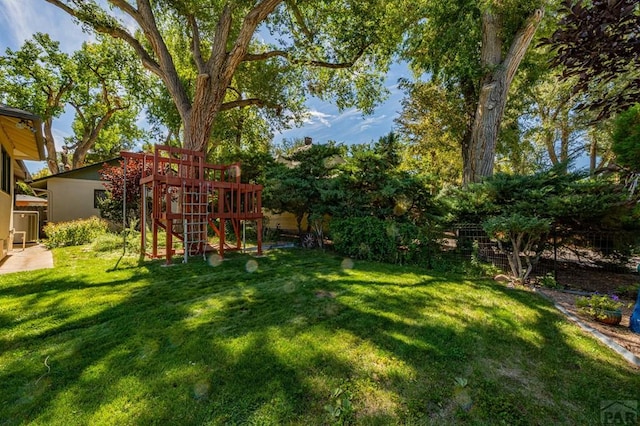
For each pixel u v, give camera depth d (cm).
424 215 728
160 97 1472
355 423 174
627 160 383
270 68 1239
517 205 541
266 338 271
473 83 973
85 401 188
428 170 1555
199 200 679
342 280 482
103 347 256
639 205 390
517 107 1172
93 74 1628
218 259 664
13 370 222
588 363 242
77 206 1308
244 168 1145
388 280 486
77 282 463
